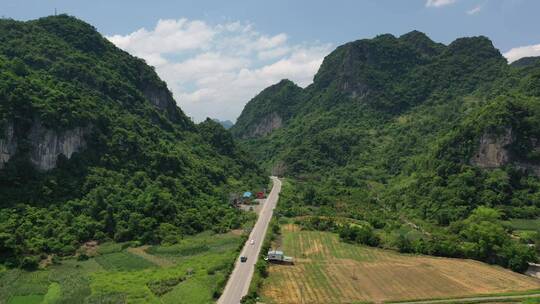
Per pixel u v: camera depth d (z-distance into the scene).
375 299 107.56
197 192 193.62
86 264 126.62
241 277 117.50
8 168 146.25
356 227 168.50
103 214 150.00
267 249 141.00
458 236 160.62
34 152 152.75
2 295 104.94
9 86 154.38
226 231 167.75
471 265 140.25
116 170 171.75
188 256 136.12
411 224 192.50
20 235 128.88
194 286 108.50
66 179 156.12
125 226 149.75
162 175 182.25
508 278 128.12
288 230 177.50
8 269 119.44
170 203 164.88
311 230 179.00
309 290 111.31
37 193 146.50
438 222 187.88
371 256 145.75
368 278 123.06
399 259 144.00
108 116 189.25
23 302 102.25
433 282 121.81
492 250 145.50
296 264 133.38
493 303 107.44
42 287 109.44
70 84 193.38
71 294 104.62
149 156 187.62
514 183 198.88
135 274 118.12
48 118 156.25
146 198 162.00
